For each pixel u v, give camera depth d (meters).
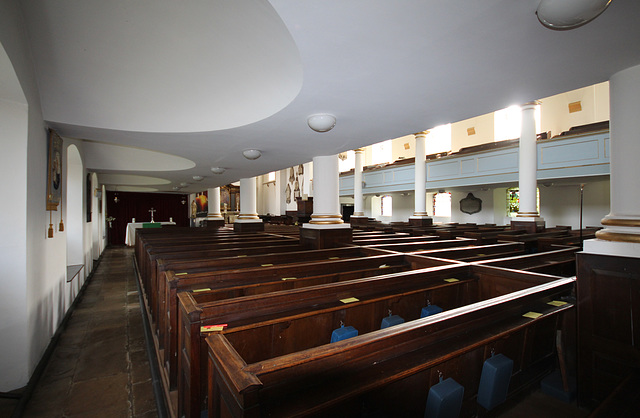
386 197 16.48
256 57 3.21
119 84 3.66
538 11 1.48
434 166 11.45
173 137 4.25
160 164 7.54
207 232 9.05
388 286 3.02
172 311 2.93
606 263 2.17
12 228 3.00
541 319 2.27
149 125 3.95
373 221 14.58
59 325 4.54
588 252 2.26
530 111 7.80
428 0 1.47
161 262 3.76
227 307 2.25
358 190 13.12
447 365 1.90
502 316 2.22
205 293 3.00
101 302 6.08
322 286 2.65
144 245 5.99
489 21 1.64
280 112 3.19
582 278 2.30
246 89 3.54
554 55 2.02
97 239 10.41
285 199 20.75
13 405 2.86
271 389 1.31
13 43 2.46
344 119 3.44
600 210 9.46
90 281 7.74
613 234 2.15
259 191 24.34
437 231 8.67
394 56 2.04
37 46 2.98
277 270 3.50
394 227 10.17
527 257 4.38
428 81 2.45
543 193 10.74
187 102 3.91
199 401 2.14
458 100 2.87
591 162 7.57
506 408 2.21
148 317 4.95
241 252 5.09
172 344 2.93
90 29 3.05
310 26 1.70
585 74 2.30
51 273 4.08
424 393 1.83
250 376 1.23
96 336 4.48
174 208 17.62
